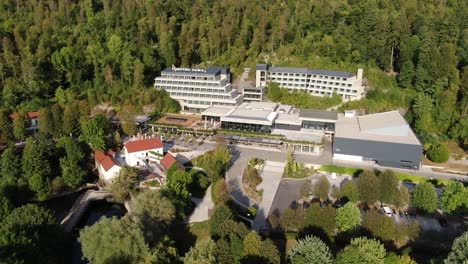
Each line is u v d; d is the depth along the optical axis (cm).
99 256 7525
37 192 11288
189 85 19162
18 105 16825
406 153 13475
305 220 9156
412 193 11450
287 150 14750
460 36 19462
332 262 6931
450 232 8831
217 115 17325
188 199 10481
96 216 11312
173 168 11956
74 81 19125
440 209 10925
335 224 9031
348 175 13250
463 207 9969
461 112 17238
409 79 18712
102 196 11894
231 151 15175
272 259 7162
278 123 16275
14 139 14612
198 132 16288
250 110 17338
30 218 8400
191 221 10231
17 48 19525
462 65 18488
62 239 8781
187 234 9731
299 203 11225
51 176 11950
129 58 19425
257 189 12075
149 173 12712
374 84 19175
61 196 12075
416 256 8569
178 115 18675
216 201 10650
